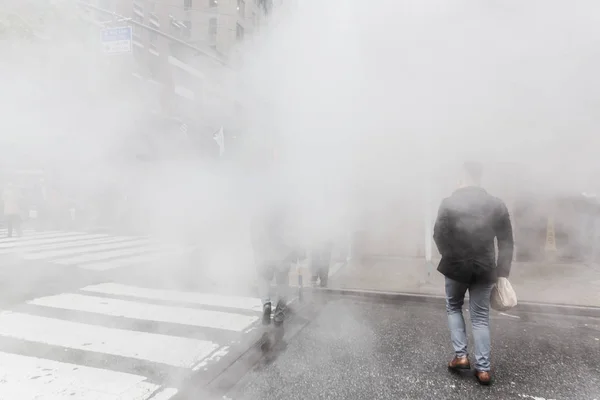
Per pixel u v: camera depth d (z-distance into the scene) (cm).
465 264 236
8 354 271
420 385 235
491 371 255
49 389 224
